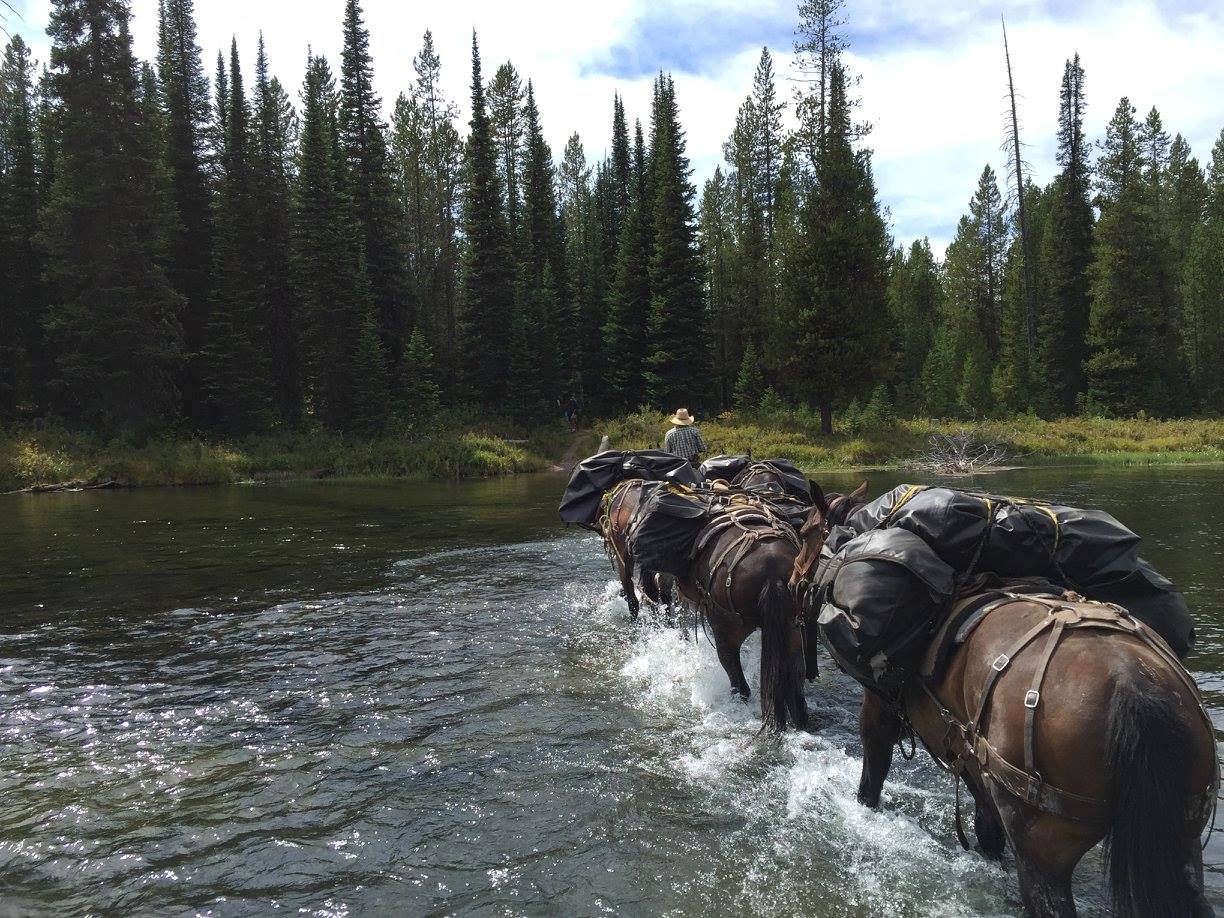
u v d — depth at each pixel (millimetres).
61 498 25109
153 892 3883
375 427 40719
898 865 3979
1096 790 2607
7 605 9898
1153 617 3510
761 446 35938
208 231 45156
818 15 40656
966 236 72875
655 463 9211
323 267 41719
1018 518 3654
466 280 49562
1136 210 48469
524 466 36531
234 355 39719
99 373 35750
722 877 3902
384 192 49781
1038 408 47750
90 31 36688
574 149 79875
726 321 59156
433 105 62094
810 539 5086
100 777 5156
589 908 3684
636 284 52562
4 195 42500
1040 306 61594
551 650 7895
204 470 31438
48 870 4078
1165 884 2369
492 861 4105
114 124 36875
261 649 7984
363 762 5348
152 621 9102
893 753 5363
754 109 55625
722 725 5895
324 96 64750
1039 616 3100
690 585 6602
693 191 50094
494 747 5555
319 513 19781
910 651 3566
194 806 4758
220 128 54750
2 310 41656
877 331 39000
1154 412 47312
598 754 5410
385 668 7363
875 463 33688
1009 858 4004
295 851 4230
